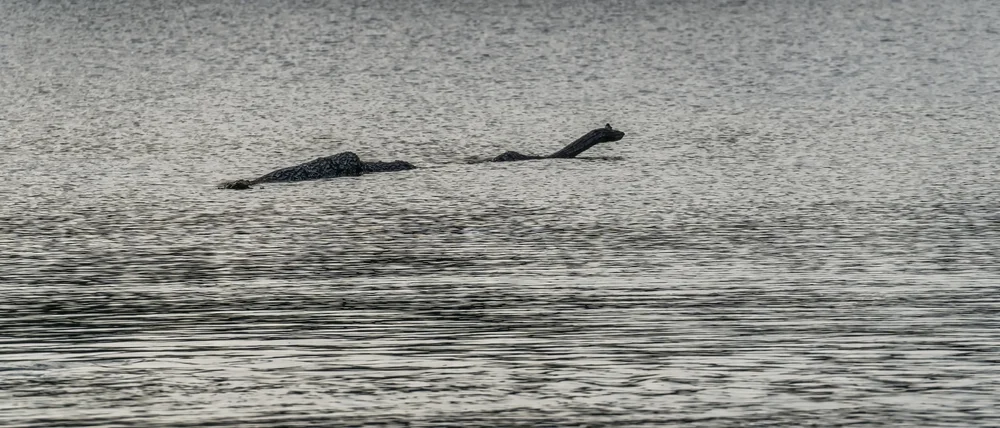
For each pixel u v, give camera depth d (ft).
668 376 180.24
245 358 192.95
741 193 423.23
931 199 403.34
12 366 188.03
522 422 158.92
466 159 555.69
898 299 239.09
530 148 630.74
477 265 286.46
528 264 286.87
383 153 608.60
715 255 297.74
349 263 291.17
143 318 224.94
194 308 234.79
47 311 232.12
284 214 380.78
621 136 541.34
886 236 326.65
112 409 164.86
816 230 338.54
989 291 247.29
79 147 597.93
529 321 220.02
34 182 466.29
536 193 424.46
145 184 461.37
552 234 335.26
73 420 160.04
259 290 254.88
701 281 261.44
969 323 215.51
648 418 160.15
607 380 178.40
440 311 230.07
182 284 262.88
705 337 205.67
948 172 478.59
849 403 165.78
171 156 572.51
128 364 189.16
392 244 320.91
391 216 374.63
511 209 387.34
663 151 570.87
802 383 175.83
